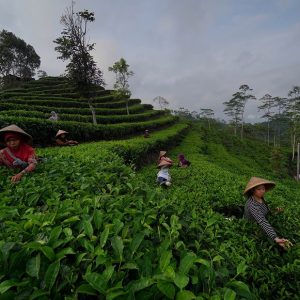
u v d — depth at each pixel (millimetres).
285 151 60969
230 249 3674
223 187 7516
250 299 1936
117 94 40406
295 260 3531
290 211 5910
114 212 2746
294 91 65750
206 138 48906
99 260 1897
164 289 1631
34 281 1762
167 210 3172
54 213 2555
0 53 72000
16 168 4945
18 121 11570
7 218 2689
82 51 26328
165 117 49594
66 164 5086
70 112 29766
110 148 9828
